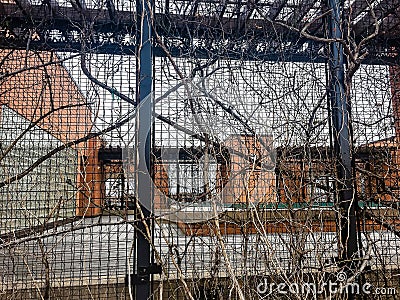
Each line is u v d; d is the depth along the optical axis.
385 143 3.01
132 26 3.19
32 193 2.83
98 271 2.75
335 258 2.71
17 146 3.03
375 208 2.85
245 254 2.50
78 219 2.72
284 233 2.62
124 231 2.73
